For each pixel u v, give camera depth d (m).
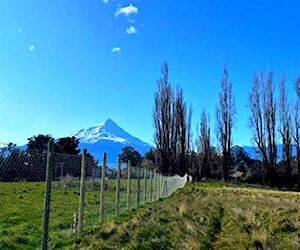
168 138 66.50
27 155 9.07
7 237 9.92
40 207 16.16
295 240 10.87
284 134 63.53
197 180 73.12
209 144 79.12
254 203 21.94
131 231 10.65
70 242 9.84
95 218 14.95
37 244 9.77
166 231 11.38
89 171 20.06
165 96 67.31
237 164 95.69
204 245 10.33
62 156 12.91
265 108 65.69
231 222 13.92
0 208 15.16
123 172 27.16
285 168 63.19
